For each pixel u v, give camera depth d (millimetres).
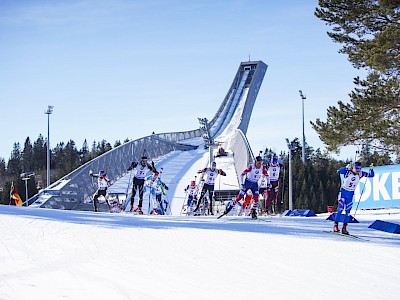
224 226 17391
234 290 7875
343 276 9250
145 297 7180
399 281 8930
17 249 11031
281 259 10828
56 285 7738
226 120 123000
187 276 8789
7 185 94562
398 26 29953
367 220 25000
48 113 72750
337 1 31359
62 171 147875
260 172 22812
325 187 101062
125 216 21969
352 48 32219
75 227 15141
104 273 8734
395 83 30422
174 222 18719
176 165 73812
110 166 61406
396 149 31969
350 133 30328
